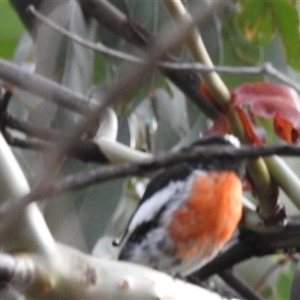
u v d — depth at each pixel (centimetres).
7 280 284
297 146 271
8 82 482
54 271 292
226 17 639
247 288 612
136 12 643
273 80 650
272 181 538
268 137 618
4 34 585
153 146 674
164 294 321
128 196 728
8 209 203
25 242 290
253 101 486
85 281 299
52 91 476
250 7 651
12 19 572
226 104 514
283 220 548
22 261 285
